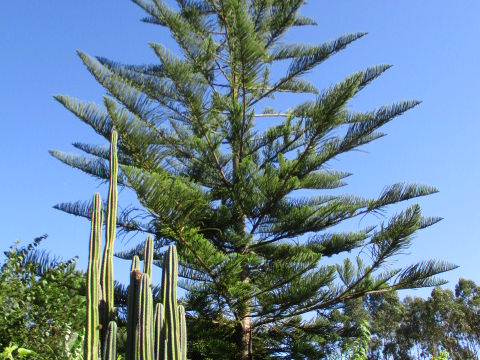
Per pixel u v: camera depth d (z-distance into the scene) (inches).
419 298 1018.1
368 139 264.2
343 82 226.1
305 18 372.5
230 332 277.7
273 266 251.3
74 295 203.5
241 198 271.6
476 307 979.3
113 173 131.6
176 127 303.3
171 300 117.3
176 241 242.5
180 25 279.4
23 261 199.8
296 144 299.7
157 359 112.8
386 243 233.9
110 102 221.8
